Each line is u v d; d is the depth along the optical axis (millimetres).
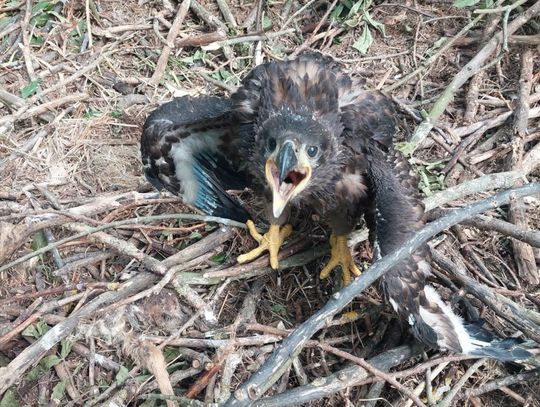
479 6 1259
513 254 996
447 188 1035
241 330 898
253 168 879
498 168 1085
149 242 966
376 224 832
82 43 1204
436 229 830
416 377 878
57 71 1163
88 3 1213
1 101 1121
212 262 960
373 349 898
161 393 827
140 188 1045
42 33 1204
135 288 909
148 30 1229
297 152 798
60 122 1095
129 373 858
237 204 989
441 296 926
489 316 932
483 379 887
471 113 1130
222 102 961
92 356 875
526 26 1236
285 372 864
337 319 901
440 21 1257
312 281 964
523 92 1132
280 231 955
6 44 1198
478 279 961
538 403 871
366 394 866
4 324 896
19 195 1011
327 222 936
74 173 1055
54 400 853
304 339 785
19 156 1059
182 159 956
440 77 1201
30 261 940
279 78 858
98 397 846
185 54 1218
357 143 872
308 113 832
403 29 1252
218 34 1207
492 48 1175
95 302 883
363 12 1241
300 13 1275
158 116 950
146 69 1197
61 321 870
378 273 801
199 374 873
